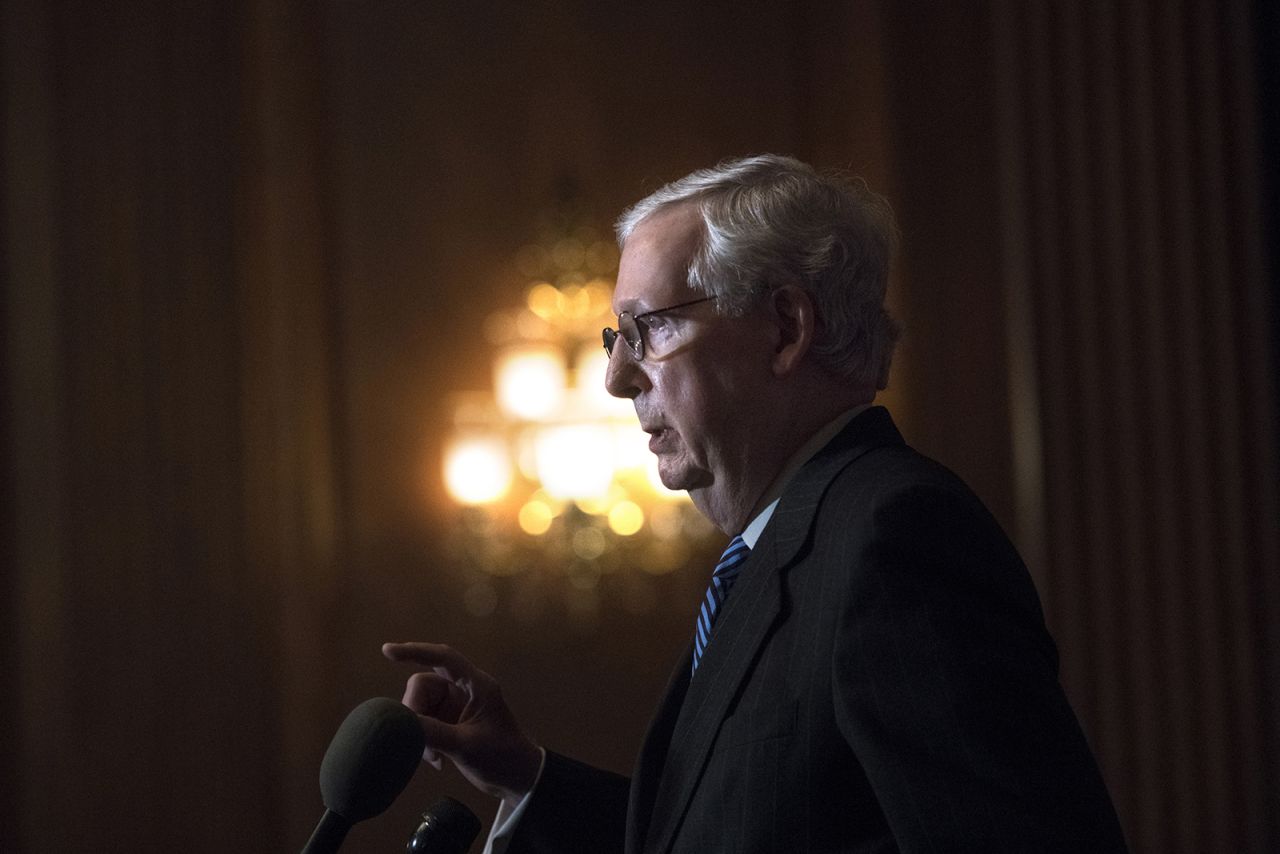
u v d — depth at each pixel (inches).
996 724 167.0
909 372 766.5
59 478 738.8
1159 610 644.7
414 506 874.1
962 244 775.1
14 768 722.2
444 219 890.1
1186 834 632.4
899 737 169.6
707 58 901.2
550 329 888.9
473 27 901.2
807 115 892.0
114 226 759.7
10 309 741.9
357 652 854.5
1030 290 668.1
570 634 876.6
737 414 215.2
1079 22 673.0
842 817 183.2
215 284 778.2
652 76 901.2
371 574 863.1
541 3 904.9
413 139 891.4
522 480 884.0
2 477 735.7
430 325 884.0
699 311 216.4
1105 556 649.6
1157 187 658.8
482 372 886.4
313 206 850.1
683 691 227.1
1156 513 649.0
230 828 753.6
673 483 223.1
